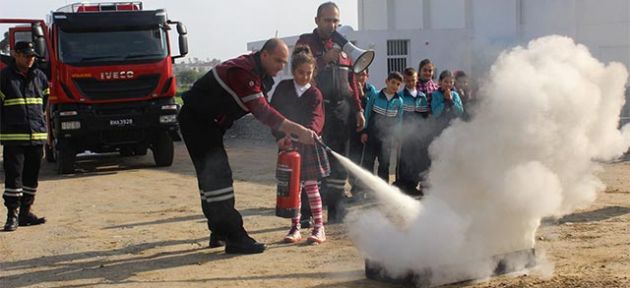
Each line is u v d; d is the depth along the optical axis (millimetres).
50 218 9523
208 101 6559
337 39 8008
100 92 14609
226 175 6777
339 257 6543
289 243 7219
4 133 8555
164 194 11523
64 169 14891
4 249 7535
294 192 7008
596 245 6664
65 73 14406
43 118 8836
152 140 15758
